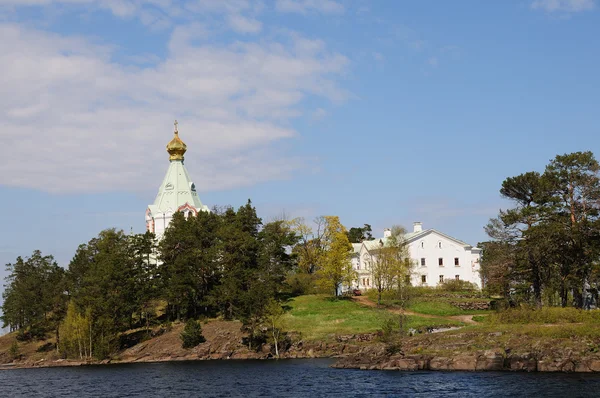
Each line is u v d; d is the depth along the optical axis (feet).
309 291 469.98
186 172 565.53
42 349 421.59
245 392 220.43
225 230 419.74
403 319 332.60
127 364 349.41
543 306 313.53
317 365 290.76
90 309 389.80
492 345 257.55
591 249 299.38
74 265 453.17
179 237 425.28
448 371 243.19
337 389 216.33
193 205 551.59
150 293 412.16
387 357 275.39
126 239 441.27
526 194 347.97
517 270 332.19
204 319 405.80
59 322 428.56
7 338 455.22
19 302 432.66
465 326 325.01
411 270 434.71
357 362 278.67
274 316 343.05
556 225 300.61
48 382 279.90
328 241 498.69
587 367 224.53
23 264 468.75
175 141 558.97
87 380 279.49
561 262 319.06
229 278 399.85
